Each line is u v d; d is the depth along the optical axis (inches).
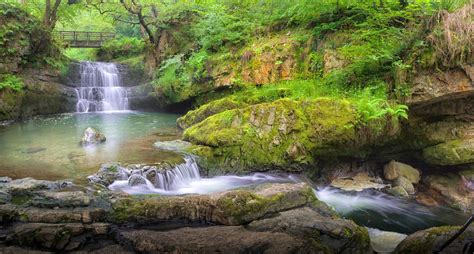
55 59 693.3
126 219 241.8
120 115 649.6
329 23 490.0
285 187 279.3
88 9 911.0
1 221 228.8
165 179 328.5
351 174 402.3
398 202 356.2
